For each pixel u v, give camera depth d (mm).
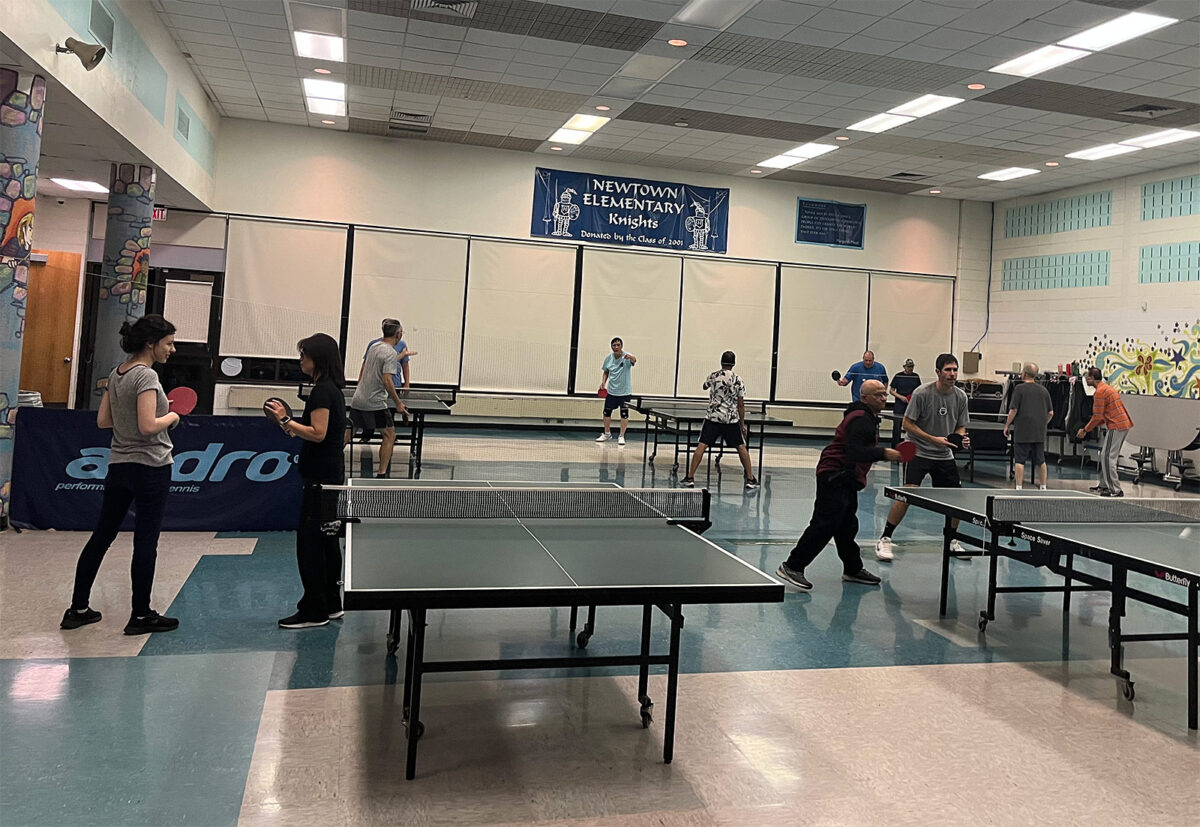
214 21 7887
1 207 4973
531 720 2975
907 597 4930
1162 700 3465
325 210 12000
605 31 7680
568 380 13062
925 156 11555
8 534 5129
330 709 2963
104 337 7973
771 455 11586
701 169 13258
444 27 7785
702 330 13609
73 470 5324
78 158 7914
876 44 7594
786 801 2506
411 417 8727
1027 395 8812
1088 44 7281
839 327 14141
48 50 5066
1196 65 7562
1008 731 3096
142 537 3594
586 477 8516
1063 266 12883
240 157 11633
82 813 2223
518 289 12805
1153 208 11352
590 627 3779
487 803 2393
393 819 2279
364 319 12211
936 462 5594
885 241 14242
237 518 5621
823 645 4000
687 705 3191
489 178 12586
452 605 2391
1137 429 10789
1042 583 5367
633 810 2404
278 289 11867
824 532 4965
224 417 5566
